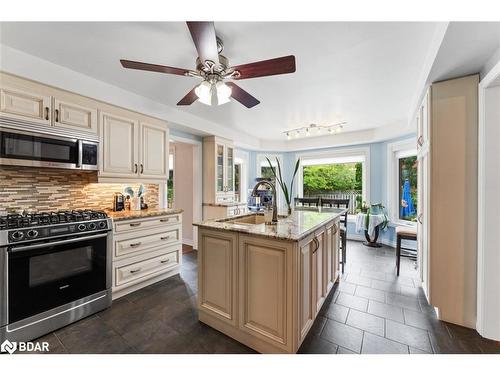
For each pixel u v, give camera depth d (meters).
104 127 2.48
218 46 1.68
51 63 2.05
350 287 2.66
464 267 1.88
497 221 1.70
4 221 1.77
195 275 3.08
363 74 2.24
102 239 2.22
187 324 1.96
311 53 1.87
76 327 1.92
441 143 1.93
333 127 4.28
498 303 1.71
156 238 2.79
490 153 1.71
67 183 2.52
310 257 1.76
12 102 1.86
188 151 4.47
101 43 1.77
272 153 5.85
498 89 1.69
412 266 3.34
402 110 3.32
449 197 1.92
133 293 2.54
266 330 1.60
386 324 1.95
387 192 4.46
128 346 1.69
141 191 3.18
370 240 4.41
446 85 1.92
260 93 2.71
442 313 1.97
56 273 1.90
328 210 3.06
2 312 1.63
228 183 4.48
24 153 1.90
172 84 2.51
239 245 1.71
